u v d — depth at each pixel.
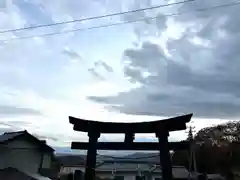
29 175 19.02
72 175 8.84
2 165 18.28
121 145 7.93
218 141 17.23
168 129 7.62
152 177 23.27
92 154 7.78
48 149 22.02
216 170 15.50
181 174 19.86
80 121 8.21
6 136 20.22
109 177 24.17
